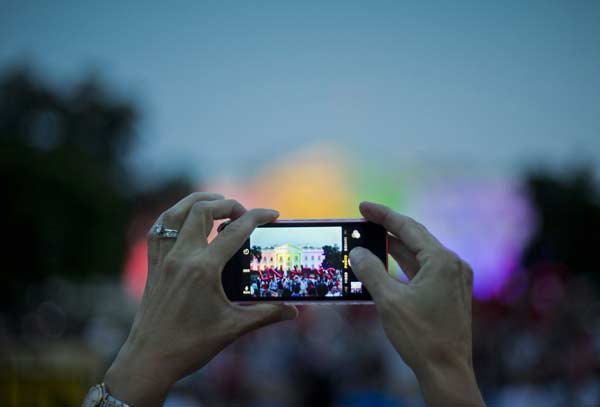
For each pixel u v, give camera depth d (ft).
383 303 4.94
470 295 5.17
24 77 91.81
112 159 100.53
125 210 94.94
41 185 77.41
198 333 5.24
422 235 5.45
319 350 33.22
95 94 98.89
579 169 122.52
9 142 80.94
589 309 55.52
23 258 76.38
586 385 30.76
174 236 5.82
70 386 20.76
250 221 5.57
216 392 32.50
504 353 34.14
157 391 5.05
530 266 102.37
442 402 4.62
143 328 5.26
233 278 8.02
